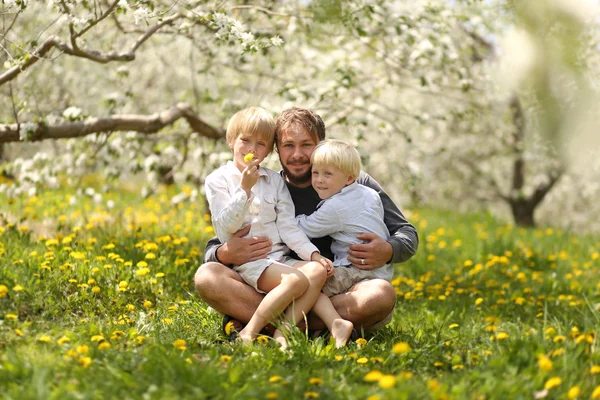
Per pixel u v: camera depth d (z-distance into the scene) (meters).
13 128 5.72
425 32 7.26
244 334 3.79
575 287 6.67
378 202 4.27
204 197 8.00
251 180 3.91
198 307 4.44
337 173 4.15
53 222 7.49
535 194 15.20
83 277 4.57
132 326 3.97
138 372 2.97
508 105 10.76
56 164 7.66
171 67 9.84
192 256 5.86
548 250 9.69
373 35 7.23
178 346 3.29
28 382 2.79
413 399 2.79
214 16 4.85
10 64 4.93
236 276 4.04
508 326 4.61
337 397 2.83
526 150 11.64
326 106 7.46
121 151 7.51
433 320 4.84
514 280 6.81
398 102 11.53
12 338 3.40
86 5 4.96
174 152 7.94
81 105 8.66
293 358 3.36
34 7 7.16
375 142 12.66
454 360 3.40
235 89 8.59
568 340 3.61
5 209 8.16
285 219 4.12
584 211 17.06
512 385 2.93
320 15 4.14
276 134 4.28
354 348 3.66
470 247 9.27
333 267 4.02
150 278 4.88
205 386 2.87
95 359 3.09
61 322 3.88
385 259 4.12
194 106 8.64
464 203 16.70
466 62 8.31
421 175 8.51
